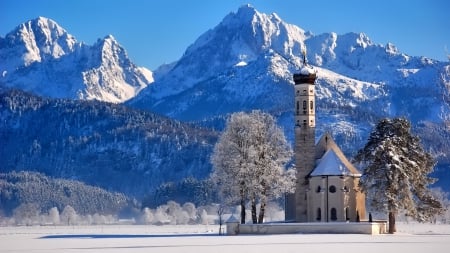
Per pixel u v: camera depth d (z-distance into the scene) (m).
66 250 144.50
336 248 139.50
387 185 185.62
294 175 195.25
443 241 159.62
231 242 157.50
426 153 192.75
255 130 191.75
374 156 187.00
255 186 188.00
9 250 147.25
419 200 192.62
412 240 162.88
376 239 164.75
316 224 187.38
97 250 143.00
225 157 192.00
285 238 168.12
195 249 140.12
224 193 194.62
